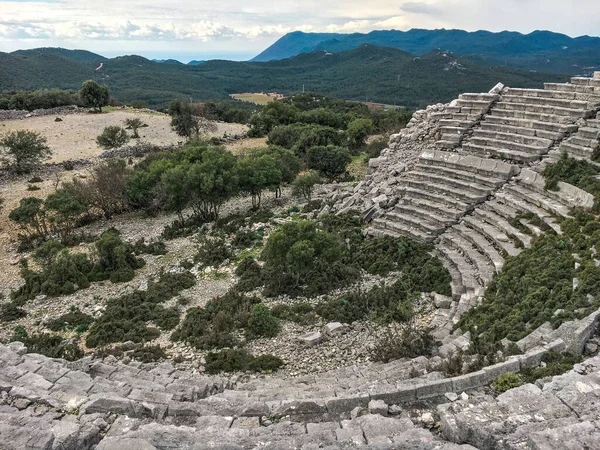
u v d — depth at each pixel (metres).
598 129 22.17
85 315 20.89
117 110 86.44
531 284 14.38
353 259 23.03
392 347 14.73
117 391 11.50
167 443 8.20
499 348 11.76
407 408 9.91
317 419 9.88
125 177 37.75
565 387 8.70
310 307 19.22
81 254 26.33
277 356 15.94
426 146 30.23
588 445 6.64
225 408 10.48
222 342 16.98
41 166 47.44
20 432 7.96
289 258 20.19
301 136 56.31
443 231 23.02
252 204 36.62
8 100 82.31
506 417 7.93
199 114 71.50
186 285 23.17
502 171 23.83
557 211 18.84
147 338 18.36
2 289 25.12
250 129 70.00
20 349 14.21
